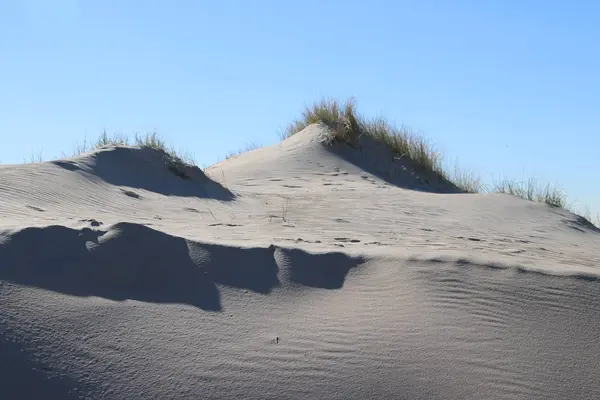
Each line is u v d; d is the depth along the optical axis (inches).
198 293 185.5
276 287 195.3
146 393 148.2
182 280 187.8
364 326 180.5
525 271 213.8
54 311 162.6
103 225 199.9
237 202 393.1
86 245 185.6
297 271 202.2
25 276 170.7
